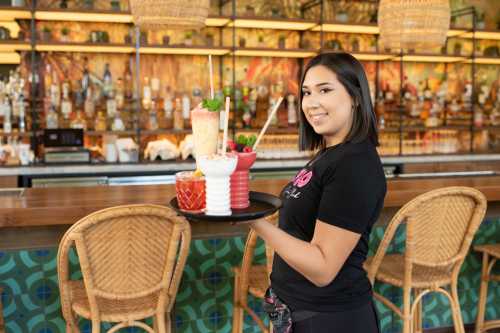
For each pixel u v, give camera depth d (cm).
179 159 557
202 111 154
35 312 273
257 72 616
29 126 545
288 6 622
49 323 275
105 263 209
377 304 321
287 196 162
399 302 325
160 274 220
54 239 273
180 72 593
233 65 568
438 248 254
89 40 561
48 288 274
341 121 152
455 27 633
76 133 512
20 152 512
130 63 576
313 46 630
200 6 301
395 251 323
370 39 645
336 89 151
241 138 146
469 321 345
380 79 653
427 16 346
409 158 606
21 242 269
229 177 135
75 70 561
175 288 229
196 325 294
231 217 127
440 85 670
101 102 562
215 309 296
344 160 146
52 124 539
